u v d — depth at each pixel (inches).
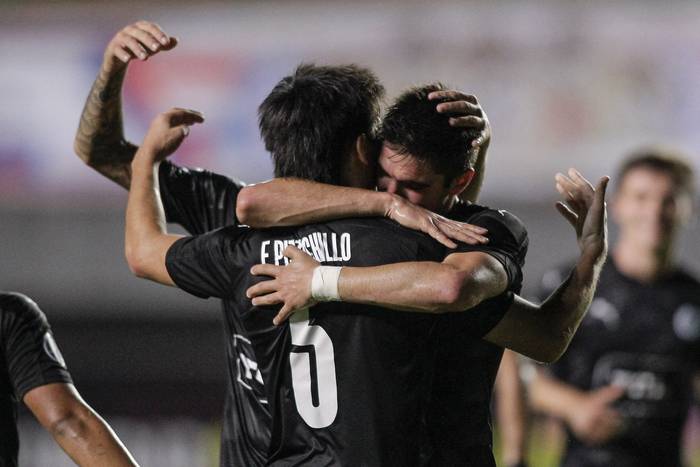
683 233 1535.4
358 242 370.0
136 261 409.4
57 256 1672.0
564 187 426.9
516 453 685.3
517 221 395.9
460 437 383.9
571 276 415.2
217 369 1550.2
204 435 1400.1
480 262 356.8
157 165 438.6
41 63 1689.2
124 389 1478.8
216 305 1587.1
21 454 1219.9
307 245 376.2
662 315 705.6
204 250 394.0
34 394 406.0
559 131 1632.6
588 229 419.2
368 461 367.6
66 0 1685.5
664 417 701.9
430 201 382.6
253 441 396.5
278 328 378.0
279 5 1649.9
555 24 1621.6
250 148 1664.6
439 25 1636.3
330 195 373.1
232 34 1659.7
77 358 1577.3
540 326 390.9
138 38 429.1
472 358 386.0
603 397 689.0
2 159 1692.9
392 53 1642.5
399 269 351.3
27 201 1686.8
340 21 1652.3
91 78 1688.0
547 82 1630.2
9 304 418.3
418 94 381.4
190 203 466.0
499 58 1633.9
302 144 381.1
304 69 395.9
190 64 1659.7
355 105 383.2
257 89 1662.2
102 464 400.5
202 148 1668.3
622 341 708.0
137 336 1588.3
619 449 694.5
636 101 1616.6
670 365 705.0
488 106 1643.7
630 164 717.3
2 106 1692.9
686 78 1601.9
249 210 374.9
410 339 368.8
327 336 371.9
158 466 1370.6
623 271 715.4
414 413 371.9
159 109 1656.0
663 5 1599.4
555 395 700.0
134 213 420.2
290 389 378.6
